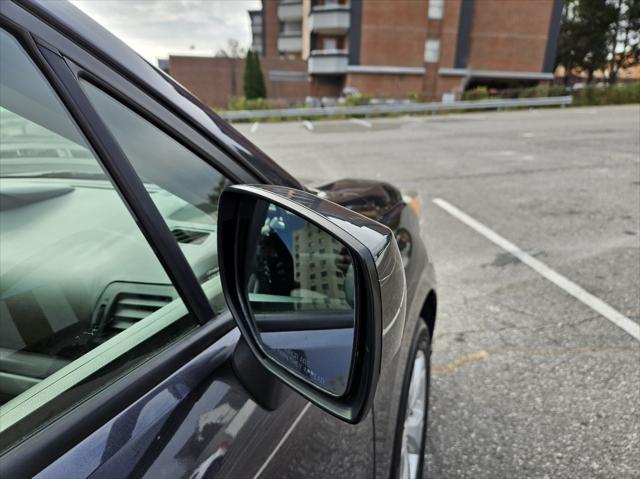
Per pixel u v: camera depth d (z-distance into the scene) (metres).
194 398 0.73
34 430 0.59
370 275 0.63
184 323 0.83
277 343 0.82
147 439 0.64
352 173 7.17
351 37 26.09
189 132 0.95
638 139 9.26
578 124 12.73
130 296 0.80
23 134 0.92
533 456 1.83
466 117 17.28
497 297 3.10
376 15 25.69
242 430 0.75
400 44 26.25
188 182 0.94
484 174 6.76
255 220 0.88
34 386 0.66
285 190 0.79
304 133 13.38
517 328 2.72
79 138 0.79
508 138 10.49
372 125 15.45
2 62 0.68
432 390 2.22
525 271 3.46
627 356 2.40
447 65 26.95
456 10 26.03
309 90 31.52
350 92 24.75
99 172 0.91
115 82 0.79
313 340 0.81
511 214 4.82
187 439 0.67
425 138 11.22
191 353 0.79
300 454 0.87
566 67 34.41
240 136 1.13
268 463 0.78
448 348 2.55
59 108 0.72
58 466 0.56
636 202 4.97
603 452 1.82
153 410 0.67
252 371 0.83
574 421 1.99
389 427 1.35
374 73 26.64
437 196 5.66
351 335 0.78
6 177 0.97
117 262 0.82
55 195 0.93
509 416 2.04
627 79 31.00
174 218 0.89
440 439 1.93
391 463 1.39
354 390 0.70
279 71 31.66
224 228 0.79
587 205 4.96
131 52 0.86
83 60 0.74
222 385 0.77
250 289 0.84
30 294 0.76
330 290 0.87
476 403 2.13
